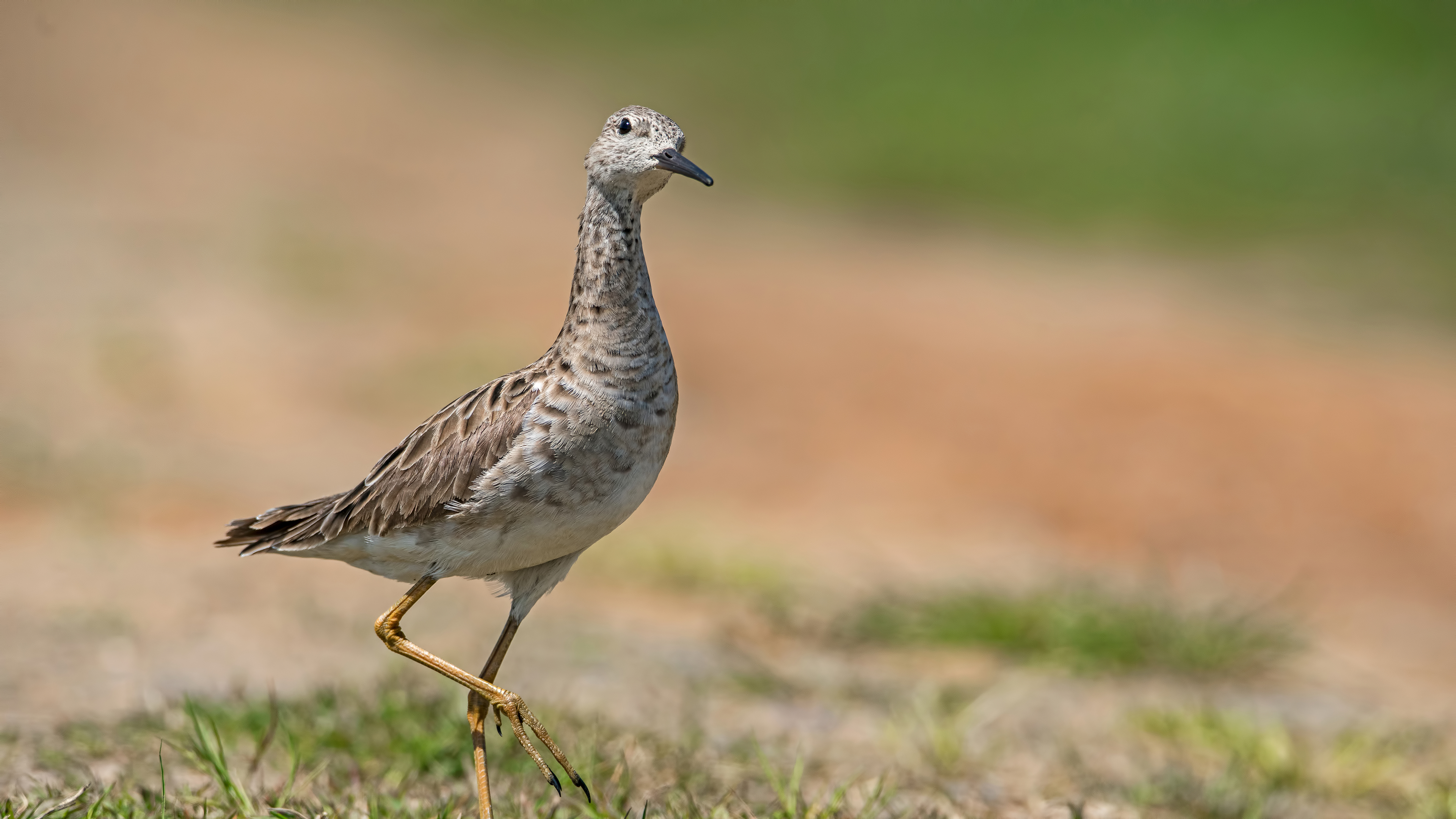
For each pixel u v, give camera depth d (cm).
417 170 2773
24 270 1986
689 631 1124
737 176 2881
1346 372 1881
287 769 789
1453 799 868
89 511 1291
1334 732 1007
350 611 1104
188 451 1466
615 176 707
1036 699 1042
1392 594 1377
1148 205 2686
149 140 2748
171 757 799
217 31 3531
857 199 2794
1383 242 2500
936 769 884
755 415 1728
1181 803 855
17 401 1538
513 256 2289
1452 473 1591
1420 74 2911
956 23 3306
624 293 705
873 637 1135
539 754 732
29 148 2620
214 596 1112
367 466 1474
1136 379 1825
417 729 827
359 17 3806
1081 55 3131
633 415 700
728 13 3625
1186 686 1101
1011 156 2877
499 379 724
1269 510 1517
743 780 827
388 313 1978
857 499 1521
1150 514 1509
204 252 2153
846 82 3206
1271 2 3153
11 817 686
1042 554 1378
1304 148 2783
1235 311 2181
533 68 3500
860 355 1908
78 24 3372
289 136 2883
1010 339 1983
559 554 720
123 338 1752
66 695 892
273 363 1747
